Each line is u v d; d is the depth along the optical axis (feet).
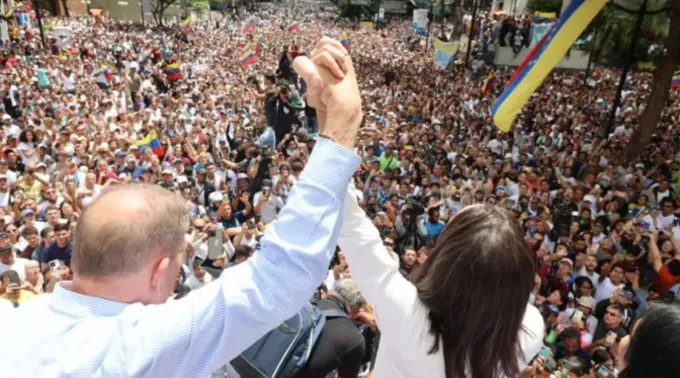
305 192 3.26
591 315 21.24
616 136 50.44
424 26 190.19
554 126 55.62
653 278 24.12
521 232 4.75
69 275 19.40
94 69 83.15
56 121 45.11
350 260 4.74
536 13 102.27
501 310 4.46
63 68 74.38
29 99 51.90
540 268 24.14
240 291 3.06
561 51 30.01
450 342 4.55
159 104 59.77
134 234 3.22
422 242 26.89
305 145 36.60
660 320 4.52
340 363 7.14
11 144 35.24
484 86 77.25
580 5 28.89
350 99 3.51
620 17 52.80
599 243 26.08
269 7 359.05
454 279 4.50
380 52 145.28
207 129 46.62
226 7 279.08
